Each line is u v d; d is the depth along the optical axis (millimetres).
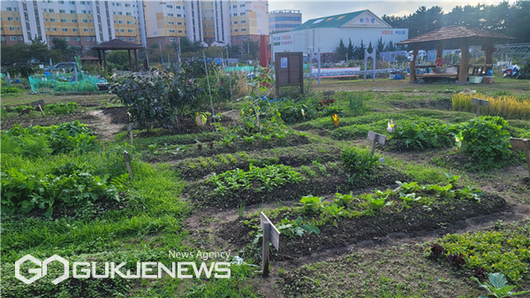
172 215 4887
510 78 25719
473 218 4746
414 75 24750
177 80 9938
